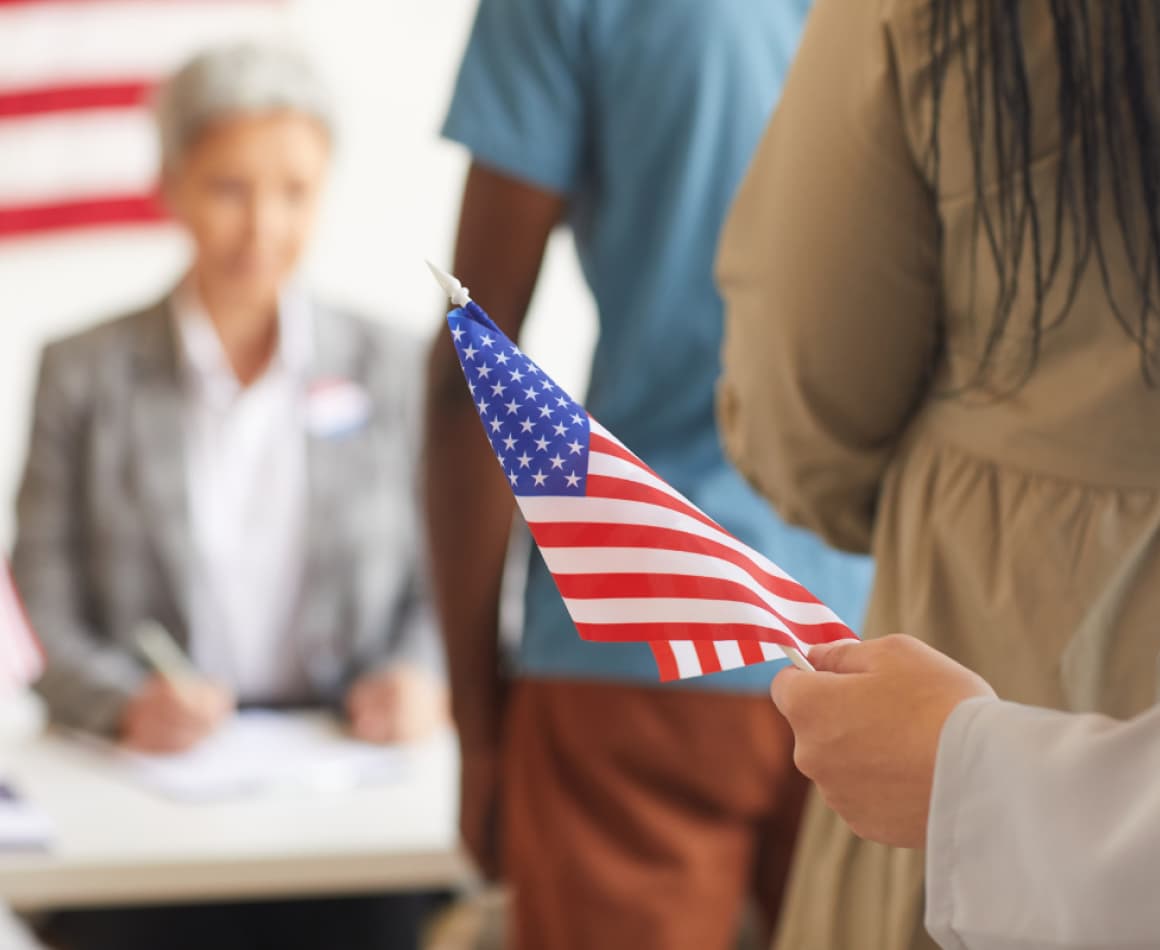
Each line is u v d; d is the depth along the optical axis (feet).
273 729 8.43
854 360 3.81
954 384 3.71
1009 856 2.31
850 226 3.67
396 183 13.56
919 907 3.74
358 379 9.84
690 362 5.32
